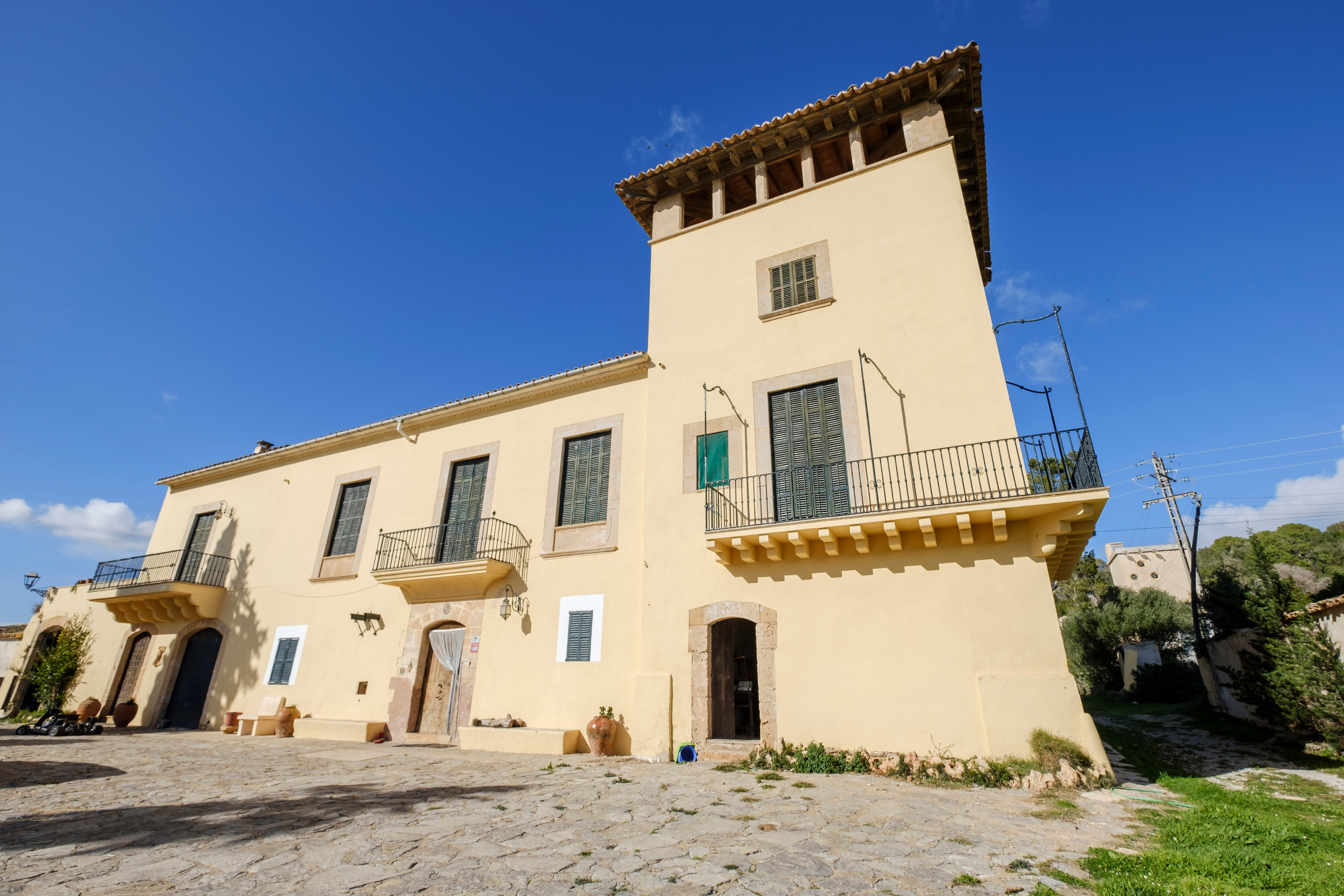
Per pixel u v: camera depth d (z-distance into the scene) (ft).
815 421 40.27
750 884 15.43
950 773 29.30
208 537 69.36
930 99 44.70
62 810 23.57
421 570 49.16
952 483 34.68
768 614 37.04
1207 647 60.39
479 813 22.70
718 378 44.55
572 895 14.73
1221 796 26.76
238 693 57.72
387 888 15.20
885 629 33.96
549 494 49.03
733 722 40.73
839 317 41.86
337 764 34.78
